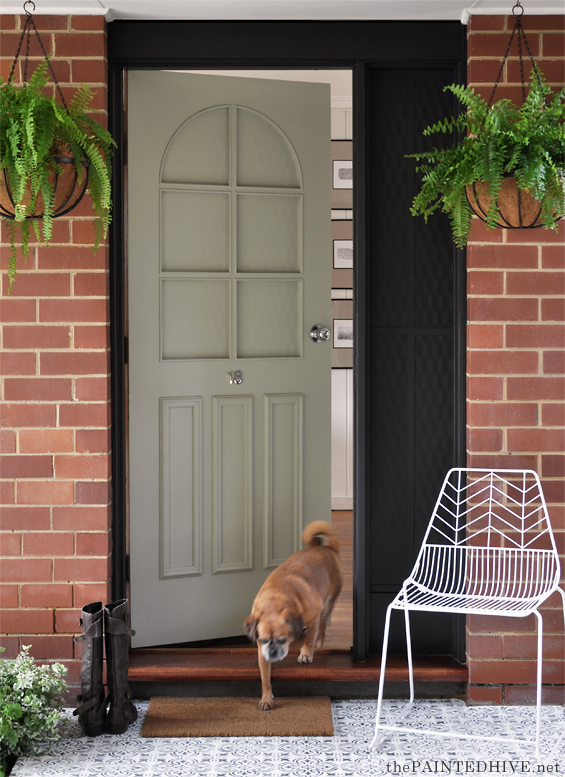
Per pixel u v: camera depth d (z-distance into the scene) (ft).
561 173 7.32
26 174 7.23
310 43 9.06
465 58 9.03
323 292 10.73
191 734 8.20
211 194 10.16
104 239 8.79
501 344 8.84
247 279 10.37
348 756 7.79
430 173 7.84
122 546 9.39
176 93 9.89
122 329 9.29
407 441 9.51
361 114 9.12
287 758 7.75
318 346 10.77
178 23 9.04
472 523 8.95
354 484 9.41
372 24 9.05
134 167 9.74
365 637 9.36
